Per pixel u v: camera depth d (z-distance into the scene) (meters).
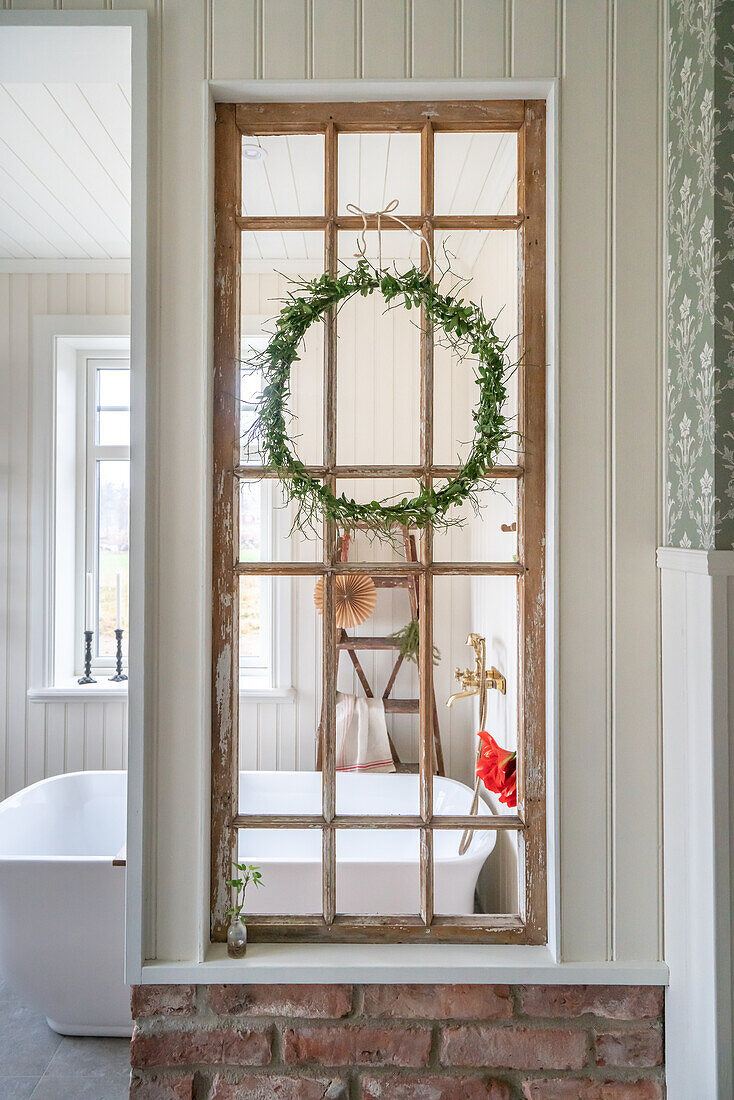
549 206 1.42
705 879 1.22
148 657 1.38
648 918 1.39
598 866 1.39
